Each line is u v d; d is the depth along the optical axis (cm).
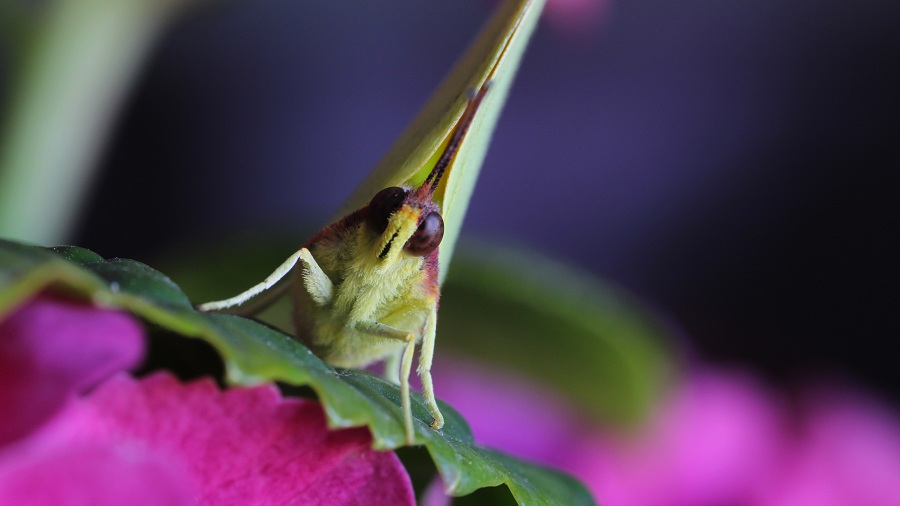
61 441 13
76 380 13
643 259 29
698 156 30
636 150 30
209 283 18
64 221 19
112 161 26
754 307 29
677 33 29
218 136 28
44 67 18
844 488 18
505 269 17
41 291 13
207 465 14
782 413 19
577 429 18
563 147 30
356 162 29
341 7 28
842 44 29
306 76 29
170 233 27
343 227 16
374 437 14
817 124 29
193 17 19
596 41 29
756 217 29
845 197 29
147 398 13
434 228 16
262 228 17
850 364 28
